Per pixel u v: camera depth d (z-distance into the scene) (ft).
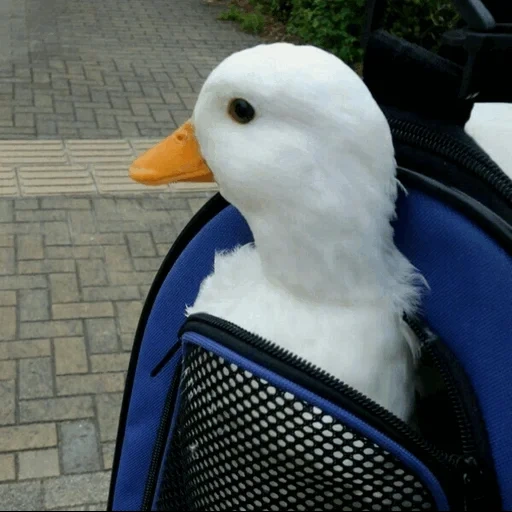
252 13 19.56
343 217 2.10
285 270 2.23
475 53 2.06
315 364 2.18
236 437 2.16
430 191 2.16
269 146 2.13
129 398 3.19
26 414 6.47
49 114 12.59
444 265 2.15
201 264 2.89
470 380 2.10
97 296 8.09
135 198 10.09
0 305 7.80
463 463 2.04
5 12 18.33
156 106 13.39
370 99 2.11
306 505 2.12
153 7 20.16
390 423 2.00
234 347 2.12
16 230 9.14
